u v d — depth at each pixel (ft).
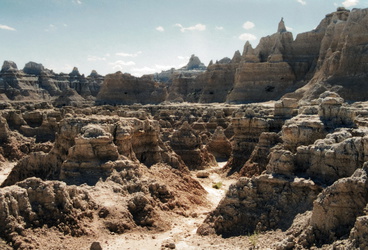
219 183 170.30
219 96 527.40
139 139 151.33
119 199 108.47
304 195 86.79
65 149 133.18
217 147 239.71
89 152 120.06
